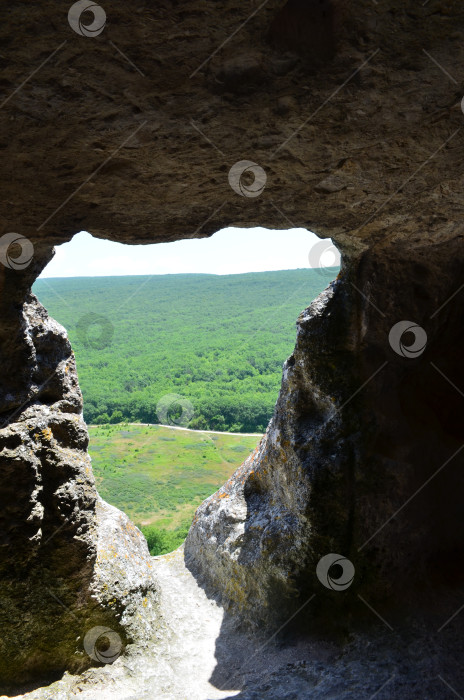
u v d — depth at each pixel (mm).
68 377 4414
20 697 3969
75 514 4168
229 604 5285
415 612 4305
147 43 1883
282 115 2303
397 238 3891
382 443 4449
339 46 2010
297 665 4277
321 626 4508
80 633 4250
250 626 4918
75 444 4344
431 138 2543
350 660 4109
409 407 4648
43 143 2311
